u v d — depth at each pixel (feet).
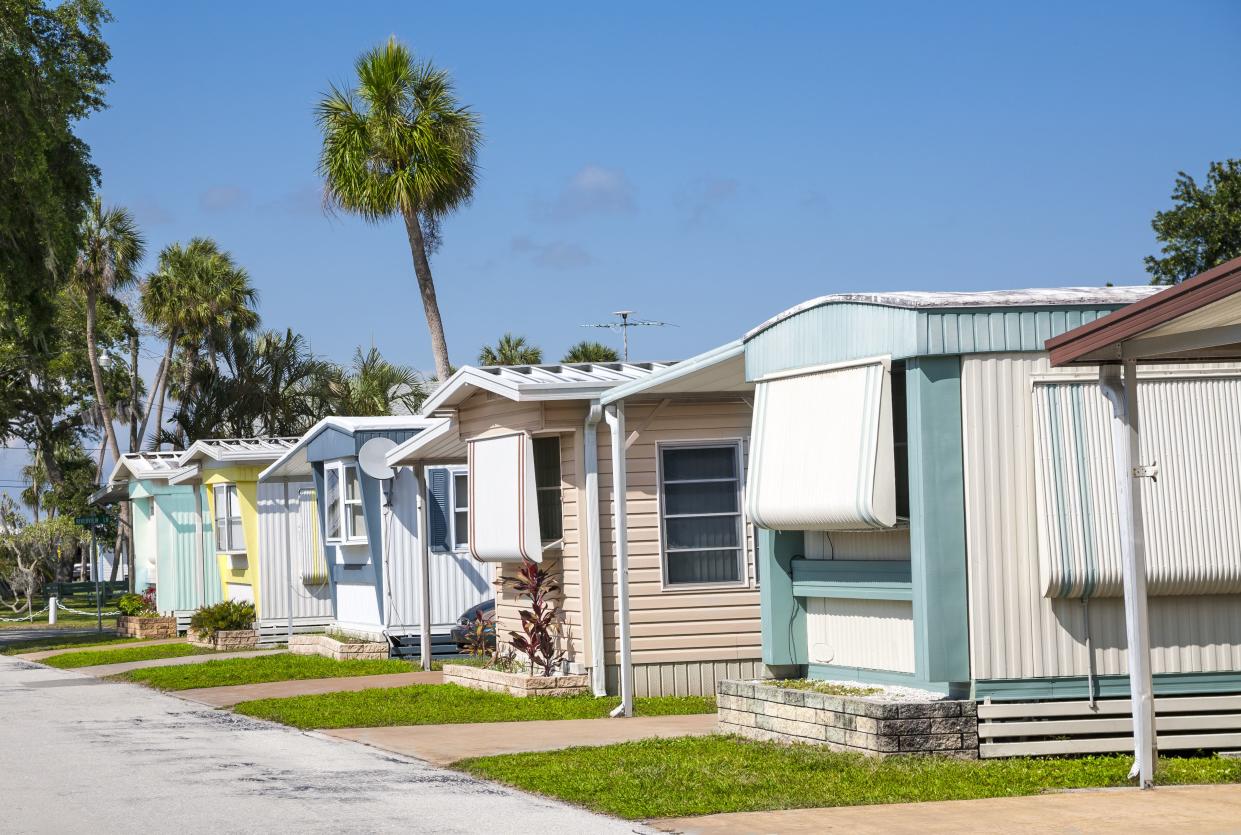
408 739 49.73
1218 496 40.70
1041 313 40.52
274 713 58.44
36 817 35.55
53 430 211.41
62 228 109.40
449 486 82.38
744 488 60.64
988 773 37.47
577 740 47.78
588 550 60.03
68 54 115.14
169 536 118.11
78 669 88.33
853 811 33.47
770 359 47.26
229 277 183.01
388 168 120.57
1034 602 40.19
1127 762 39.06
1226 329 33.94
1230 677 41.22
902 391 44.16
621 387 56.90
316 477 90.33
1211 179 131.75
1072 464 40.24
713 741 45.16
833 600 46.24
